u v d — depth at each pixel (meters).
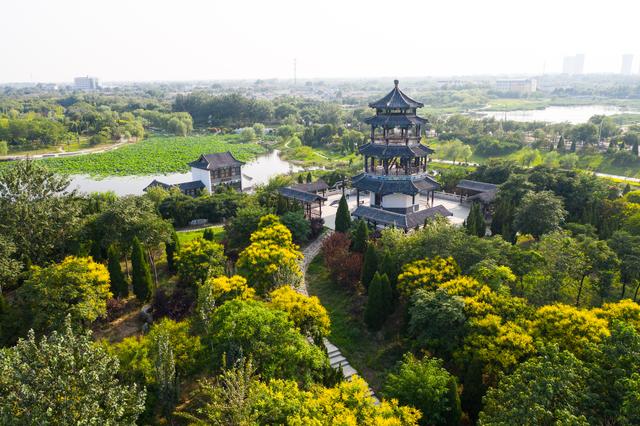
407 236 55.22
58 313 39.75
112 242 53.28
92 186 139.50
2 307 42.56
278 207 74.81
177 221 80.31
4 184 57.84
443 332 38.25
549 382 26.38
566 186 74.62
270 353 32.97
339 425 25.22
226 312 35.28
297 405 26.78
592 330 32.34
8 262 47.12
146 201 58.03
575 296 48.47
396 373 37.41
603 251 48.44
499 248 49.44
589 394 26.27
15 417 21.28
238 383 26.53
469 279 41.97
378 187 73.31
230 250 62.66
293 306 38.81
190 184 104.06
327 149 196.50
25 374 22.28
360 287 53.75
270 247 50.03
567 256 46.00
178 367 34.66
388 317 48.31
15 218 52.38
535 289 44.38
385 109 74.88
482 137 172.88
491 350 33.94
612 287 48.66
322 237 70.56
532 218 62.25
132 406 25.30
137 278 49.59
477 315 37.50
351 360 43.44
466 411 34.69
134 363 33.12
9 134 195.75
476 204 65.81
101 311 42.69
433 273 44.34
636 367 26.55
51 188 59.34
